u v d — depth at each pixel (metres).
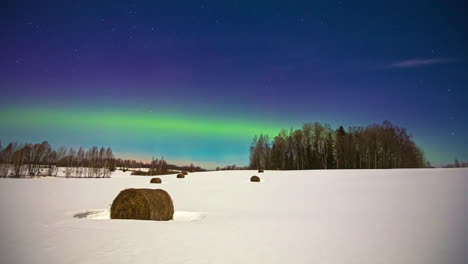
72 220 10.83
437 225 9.94
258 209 14.65
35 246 6.88
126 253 6.34
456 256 6.33
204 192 25.80
